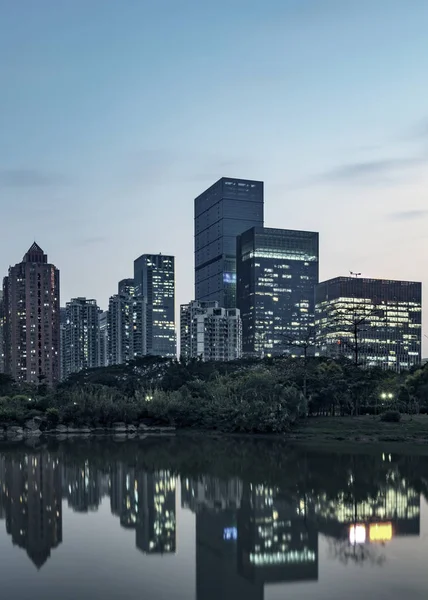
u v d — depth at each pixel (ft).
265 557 154.51
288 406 512.22
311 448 409.90
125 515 204.74
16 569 145.07
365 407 599.98
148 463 341.00
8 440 502.38
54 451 409.69
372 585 132.26
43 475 296.10
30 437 530.27
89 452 402.52
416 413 582.76
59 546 165.78
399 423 515.50
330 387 556.92
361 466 321.32
